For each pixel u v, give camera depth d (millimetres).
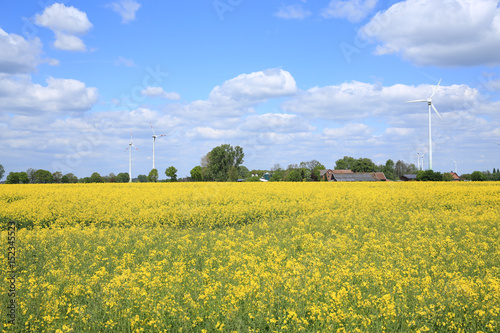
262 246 12844
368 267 9391
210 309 7082
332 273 8672
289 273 8688
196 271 9492
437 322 6836
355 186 43844
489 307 7000
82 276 9336
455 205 25453
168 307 7062
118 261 10930
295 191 34875
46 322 6738
